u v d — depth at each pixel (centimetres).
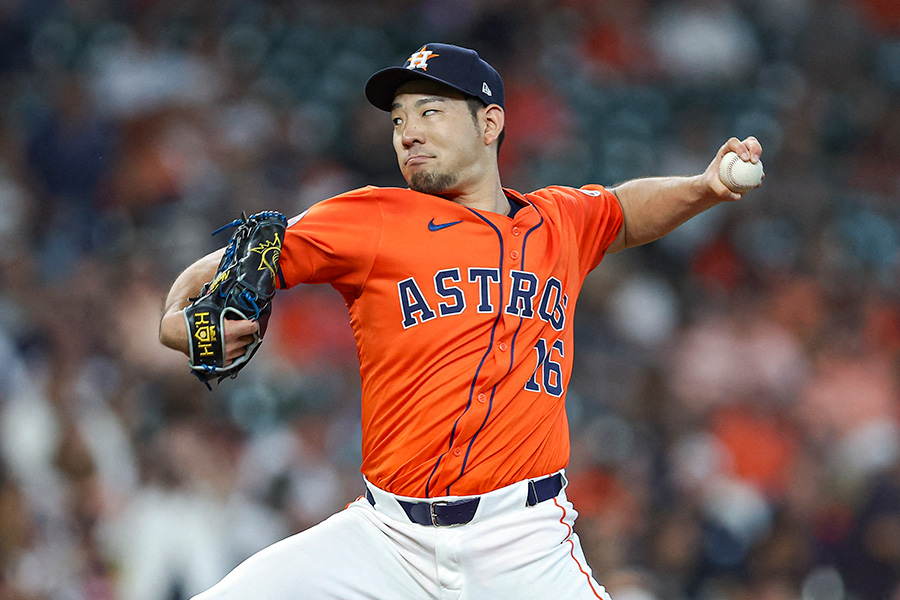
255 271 1155
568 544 1304
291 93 4547
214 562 2541
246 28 4712
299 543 1244
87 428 2741
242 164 4125
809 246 4675
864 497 3431
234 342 1153
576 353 3744
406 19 5009
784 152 5234
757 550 3167
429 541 1236
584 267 1367
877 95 5725
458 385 1217
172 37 4569
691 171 4994
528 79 4966
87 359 3130
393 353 1234
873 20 6012
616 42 5369
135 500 2548
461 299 1230
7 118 4172
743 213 4672
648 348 3956
